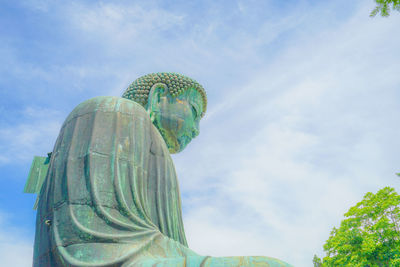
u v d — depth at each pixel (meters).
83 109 8.08
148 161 7.99
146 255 6.06
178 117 10.38
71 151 7.32
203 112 11.57
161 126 10.20
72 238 6.25
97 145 7.33
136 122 8.09
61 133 8.02
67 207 6.62
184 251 6.99
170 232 7.51
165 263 5.35
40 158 10.04
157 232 6.66
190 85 10.77
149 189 7.74
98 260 5.87
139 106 8.59
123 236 6.18
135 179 7.31
